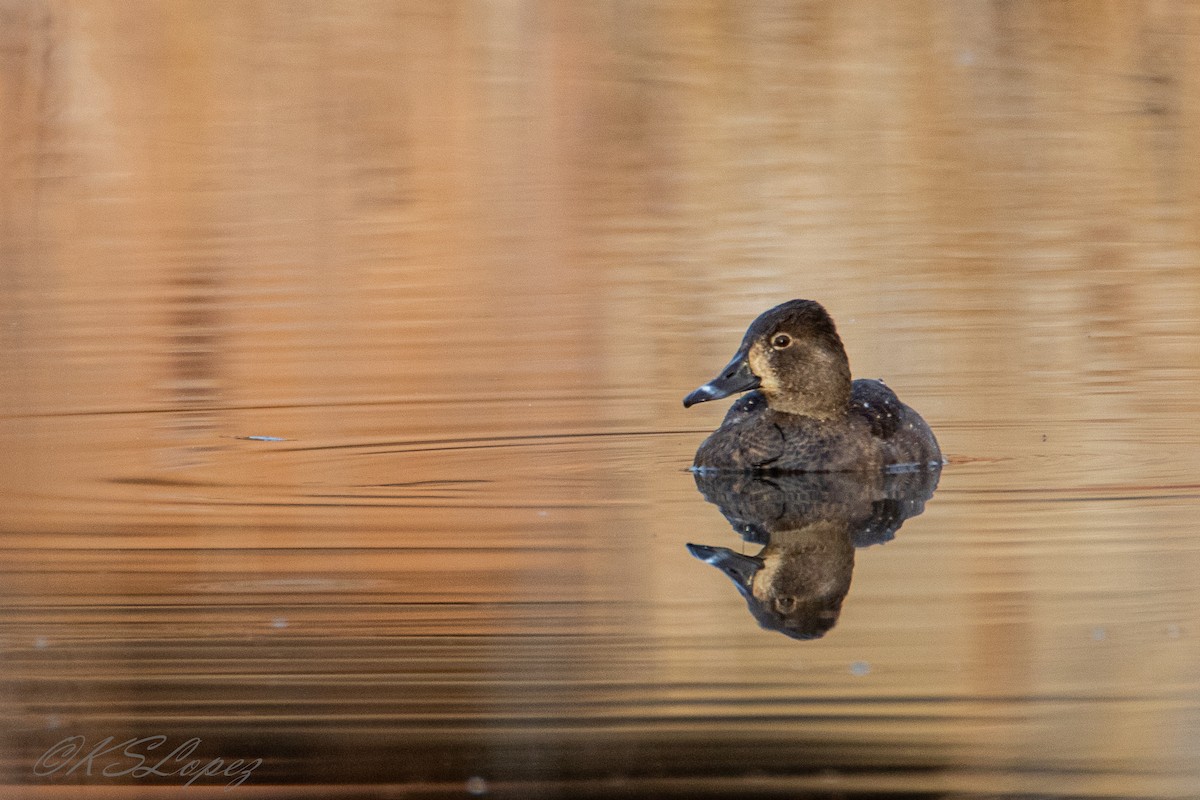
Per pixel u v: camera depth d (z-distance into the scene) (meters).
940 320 17.47
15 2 30.05
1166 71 31.84
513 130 29.25
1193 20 32.47
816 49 33.81
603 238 22.39
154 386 15.22
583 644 8.52
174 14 31.00
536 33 33.91
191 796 6.98
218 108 30.08
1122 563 9.70
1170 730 7.33
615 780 6.95
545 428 13.52
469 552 10.14
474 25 34.06
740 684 7.93
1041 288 18.94
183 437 13.32
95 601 9.29
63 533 10.62
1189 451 12.49
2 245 22.69
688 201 24.53
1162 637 8.45
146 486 11.84
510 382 15.15
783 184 25.55
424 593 9.38
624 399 14.52
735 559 9.95
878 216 23.39
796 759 7.09
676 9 35.59
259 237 22.92
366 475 12.15
